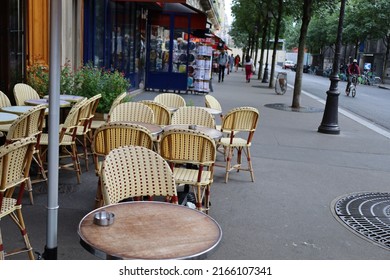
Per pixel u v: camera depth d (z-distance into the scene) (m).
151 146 5.03
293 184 7.16
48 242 3.17
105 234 2.70
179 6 18.52
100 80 9.02
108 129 4.98
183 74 19.05
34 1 10.12
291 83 35.50
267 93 22.80
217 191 6.52
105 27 14.30
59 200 5.64
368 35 46.69
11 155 3.61
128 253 2.50
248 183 7.03
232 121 6.93
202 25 18.78
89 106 6.79
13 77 9.19
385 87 39.47
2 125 5.80
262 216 5.65
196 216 3.07
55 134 3.05
